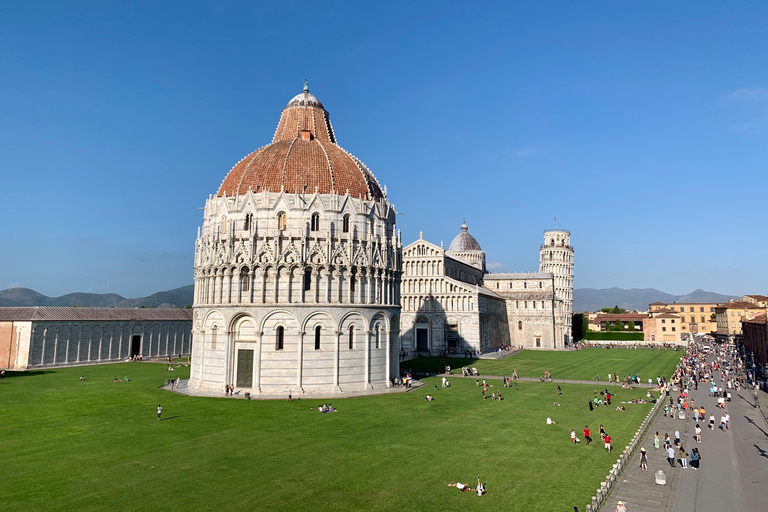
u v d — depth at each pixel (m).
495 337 173.62
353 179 85.50
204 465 41.34
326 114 99.06
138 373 102.25
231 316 75.75
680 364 118.50
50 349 114.56
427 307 157.12
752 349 139.50
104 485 36.66
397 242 89.69
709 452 48.50
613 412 64.94
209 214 84.94
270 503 33.69
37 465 41.03
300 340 74.38
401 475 39.47
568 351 173.75
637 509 34.22
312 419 58.56
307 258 77.25
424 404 68.81
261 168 83.12
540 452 46.19
